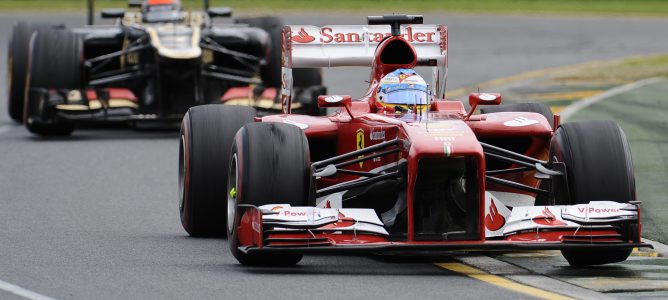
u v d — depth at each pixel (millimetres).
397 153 30578
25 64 65625
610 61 97250
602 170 29609
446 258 31734
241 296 26578
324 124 33062
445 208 29375
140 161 51938
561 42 113562
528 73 89500
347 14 135750
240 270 29766
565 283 28234
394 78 32781
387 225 29906
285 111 36688
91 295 26844
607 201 29234
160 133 62906
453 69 92562
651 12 149500
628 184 29578
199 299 26328
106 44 63000
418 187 29281
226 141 34281
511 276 29078
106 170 49312
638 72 88500
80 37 60688
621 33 122375
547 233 28906
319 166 29906
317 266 30422
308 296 26516
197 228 34688
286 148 29422
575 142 30031
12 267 30234
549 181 32219
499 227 29750
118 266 30375
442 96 37656
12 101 66000
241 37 64688
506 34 120438
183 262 31000
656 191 42281
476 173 28688
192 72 59938
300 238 28219
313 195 29516
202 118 34562
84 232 35938
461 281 28359
